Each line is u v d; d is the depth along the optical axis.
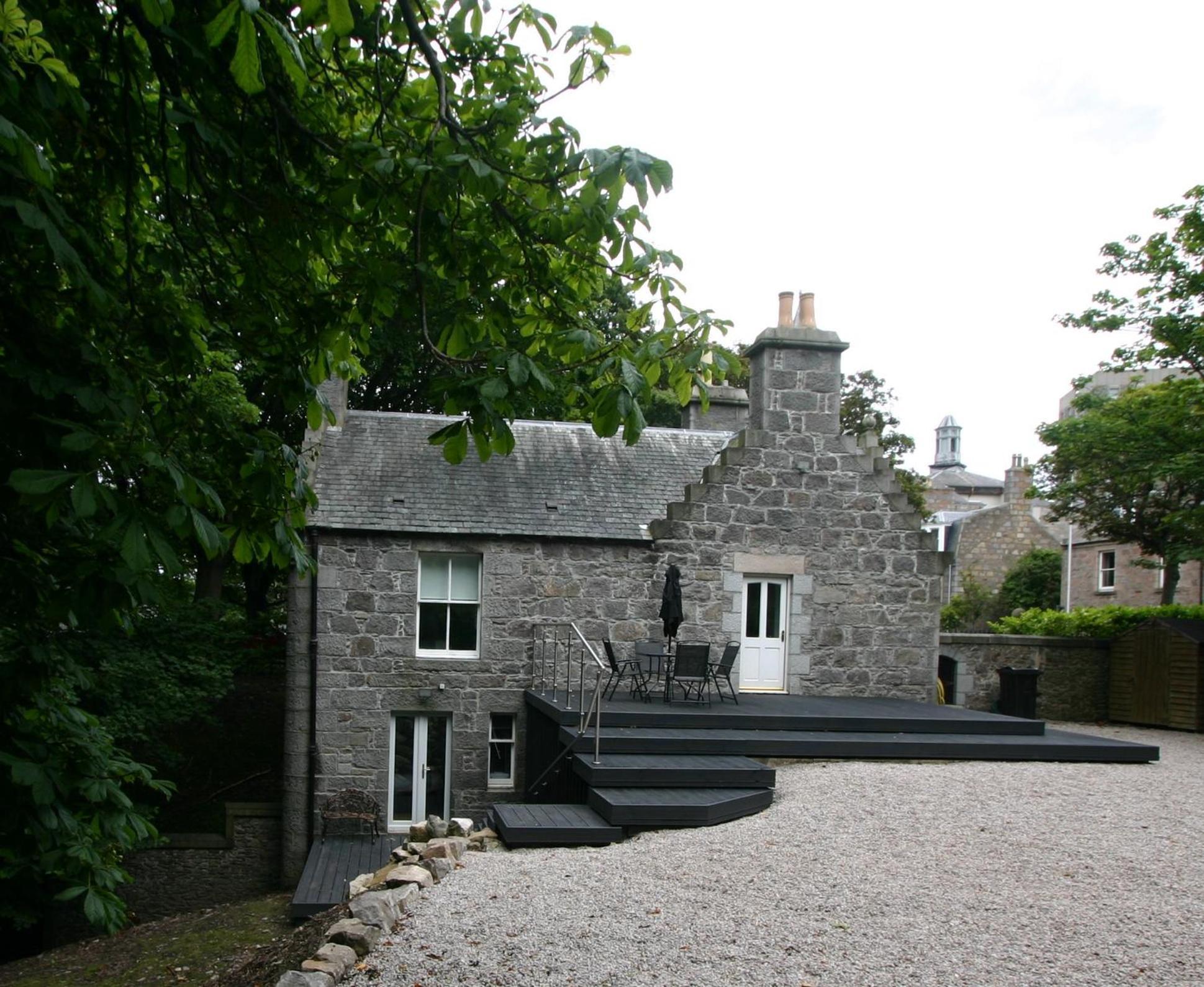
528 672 14.30
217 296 5.80
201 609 16.70
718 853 7.36
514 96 5.05
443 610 14.47
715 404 18.84
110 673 14.15
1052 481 25.20
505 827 7.89
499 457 15.88
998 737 11.68
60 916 12.70
